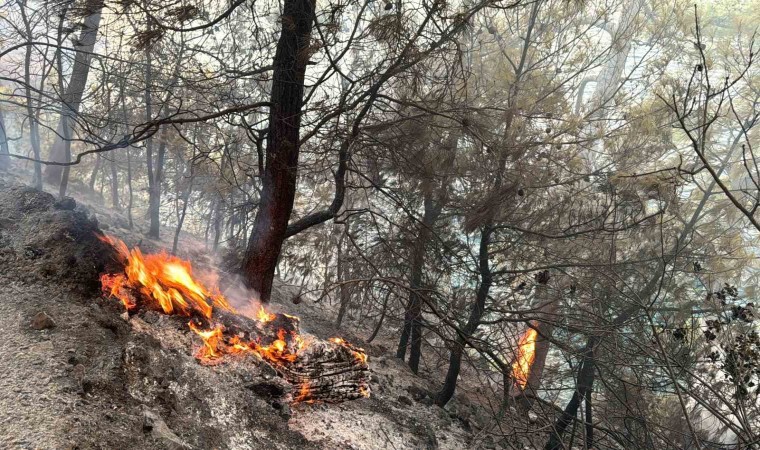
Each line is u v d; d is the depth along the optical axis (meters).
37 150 9.77
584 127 8.57
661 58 9.38
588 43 8.99
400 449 6.56
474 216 8.18
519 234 8.85
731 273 9.12
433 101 7.60
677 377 6.89
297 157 7.78
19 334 4.75
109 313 5.47
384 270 9.45
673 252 8.39
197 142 10.41
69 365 4.56
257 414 5.57
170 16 6.42
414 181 8.93
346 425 6.52
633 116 8.69
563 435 8.51
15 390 4.04
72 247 5.85
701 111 8.66
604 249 8.51
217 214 11.52
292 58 7.28
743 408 4.90
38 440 3.61
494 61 9.19
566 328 7.92
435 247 9.05
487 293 9.12
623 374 8.38
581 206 8.51
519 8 8.78
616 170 8.35
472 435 8.56
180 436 4.62
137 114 10.45
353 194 10.54
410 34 6.78
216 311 6.33
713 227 9.24
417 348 11.14
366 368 6.91
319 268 10.52
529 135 8.26
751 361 5.62
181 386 5.14
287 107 7.46
